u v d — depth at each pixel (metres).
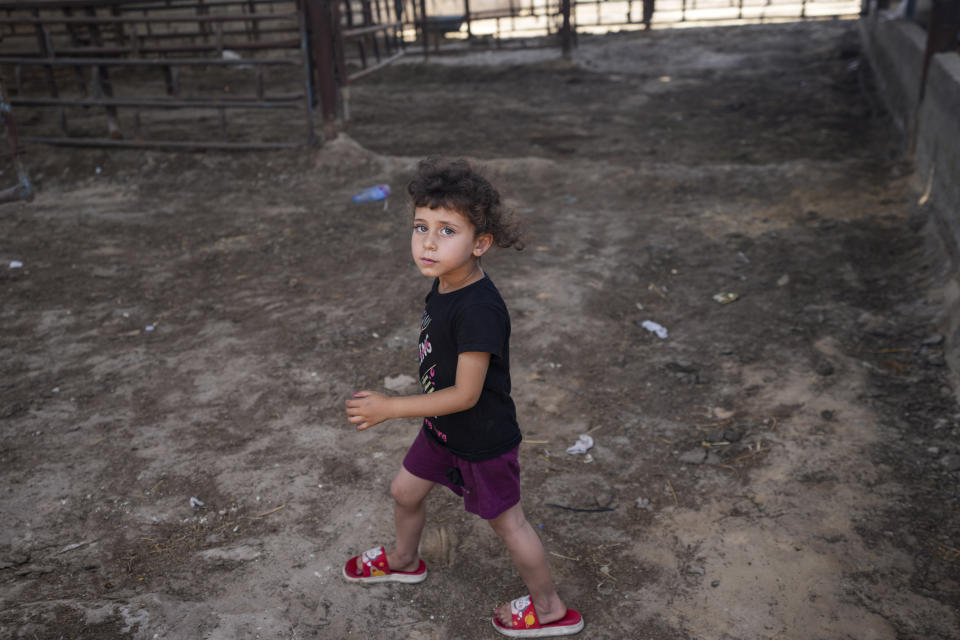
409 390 4.01
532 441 3.61
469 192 1.97
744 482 3.27
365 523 3.06
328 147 8.30
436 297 2.19
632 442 3.59
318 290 5.32
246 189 7.77
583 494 3.24
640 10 20.00
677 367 4.22
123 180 8.12
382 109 11.44
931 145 6.48
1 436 3.68
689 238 6.10
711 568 2.81
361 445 3.58
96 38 9.08
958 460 3.31
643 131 9.57
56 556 2.89
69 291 5.39
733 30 16.00
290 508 3.15
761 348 4.39
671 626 2.56
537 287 5.22
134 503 3.20
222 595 2.68
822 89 11.15
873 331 4.51
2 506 3.17
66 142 8.85
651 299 5.09
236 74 14.10
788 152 8.31
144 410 3.89
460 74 13.84
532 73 13.57
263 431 3.69
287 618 2.58
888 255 5.56
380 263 5.77
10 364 4.38
